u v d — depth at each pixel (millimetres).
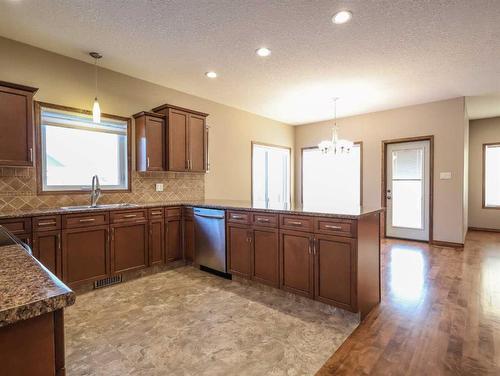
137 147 3826
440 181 4980
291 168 6852
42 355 649
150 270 3465
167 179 4230
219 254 3307
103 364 1729
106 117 3572
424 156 5203
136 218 3285
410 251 4516
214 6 2312
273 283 2777
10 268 866
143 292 2881
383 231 5668
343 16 2443
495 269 3576
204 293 2848
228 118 5258
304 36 2783
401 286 3021
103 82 3555
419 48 3016
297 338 2023
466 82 4051
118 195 3686
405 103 5117
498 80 3971
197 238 3598
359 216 2209
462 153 4758
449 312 2412
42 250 2609
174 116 3896
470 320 2268
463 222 4891
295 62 3381
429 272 3471
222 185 5129
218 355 1825
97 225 2961
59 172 3258
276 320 2287
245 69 3590
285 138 6680
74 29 2674
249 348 1901
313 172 6785
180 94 4434
